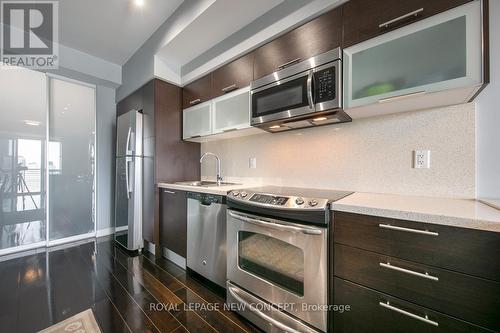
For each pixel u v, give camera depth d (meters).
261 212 1.37
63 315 1.46
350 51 1.29
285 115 1.54
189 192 2.08
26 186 2.68
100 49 2.88
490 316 0.73
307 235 1.16
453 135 1.25
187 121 2.64
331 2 1.33
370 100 1.22
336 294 1.08
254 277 1.42
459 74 0.97
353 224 1.03
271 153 2.14
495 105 1.14
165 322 1.41
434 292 0.83
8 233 2.56
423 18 1.05
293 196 1.29
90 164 3.24
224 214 1.72
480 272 0.74
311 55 1.45
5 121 2.55
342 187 1.67
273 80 1.61
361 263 1.01
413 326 0.87
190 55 2.51
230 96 2.04
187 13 2.01
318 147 1.81
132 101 2.97
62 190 2.97
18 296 1.67
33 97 2.74
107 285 1.85
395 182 1.44
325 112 1.40
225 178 2.58
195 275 2.04
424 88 1.05
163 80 2.59
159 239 2.50
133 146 2.62
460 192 1.23
